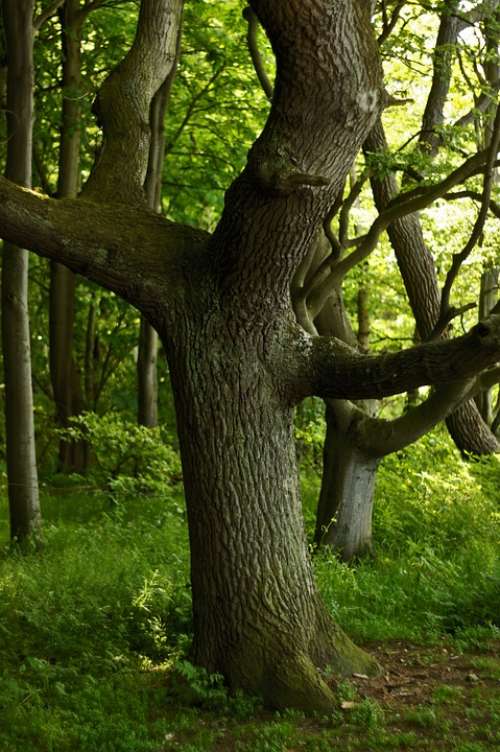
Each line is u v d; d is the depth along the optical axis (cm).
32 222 609
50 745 562
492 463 1242
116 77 735
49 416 1958
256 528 638
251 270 602
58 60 1692
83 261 625
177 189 1862
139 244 636
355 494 1021
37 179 1862
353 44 518
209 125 1808
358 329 1927
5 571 932
